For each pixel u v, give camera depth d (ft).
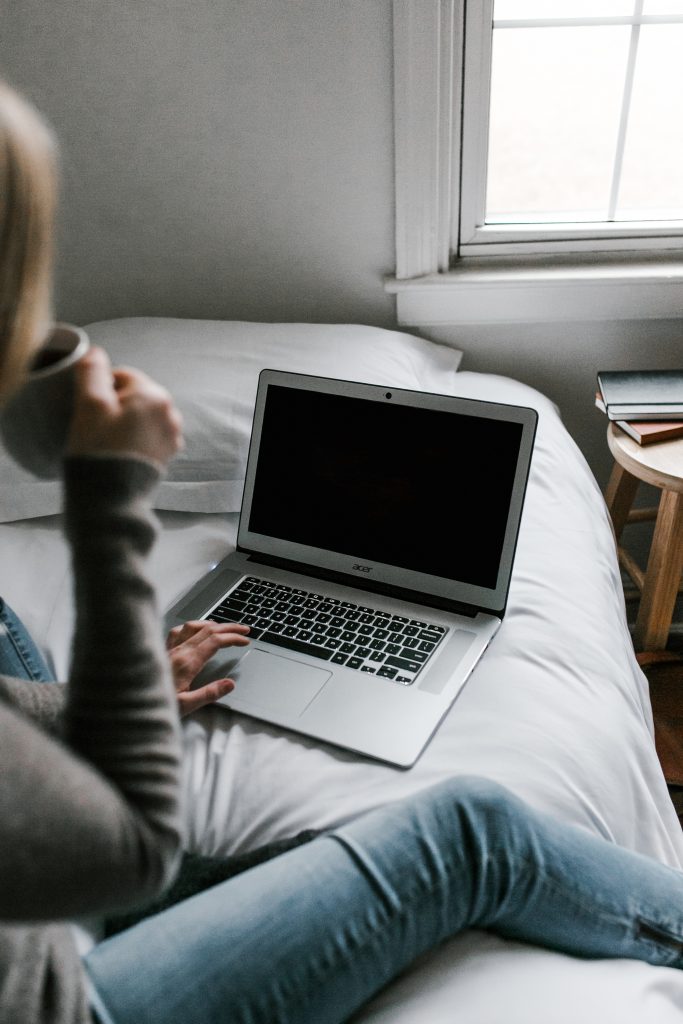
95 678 1.36
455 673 3.11
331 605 3.53
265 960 2.02
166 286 5.67
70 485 1.40
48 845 1.19
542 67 5.06
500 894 2.28
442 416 3.54
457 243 5.55
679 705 5.08
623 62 5.00
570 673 3.18
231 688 2.98
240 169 5.22
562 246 5.49
